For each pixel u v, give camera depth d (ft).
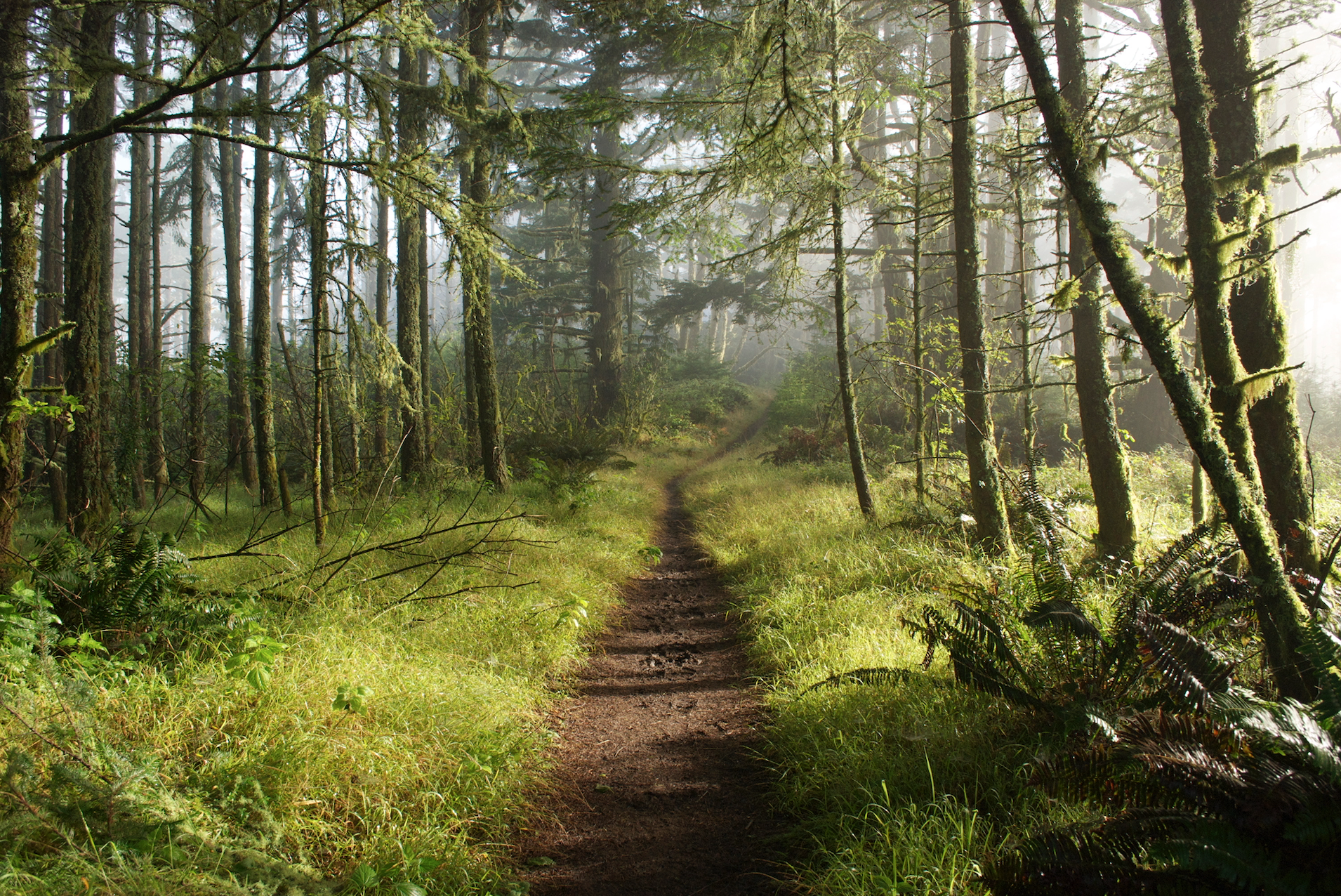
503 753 12.58
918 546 23.27
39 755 9.29
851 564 23.72
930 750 11.60
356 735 11.37
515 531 29.66
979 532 23.45
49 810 8.18
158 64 18.67
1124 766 8.25
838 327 31.91
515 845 10.81
